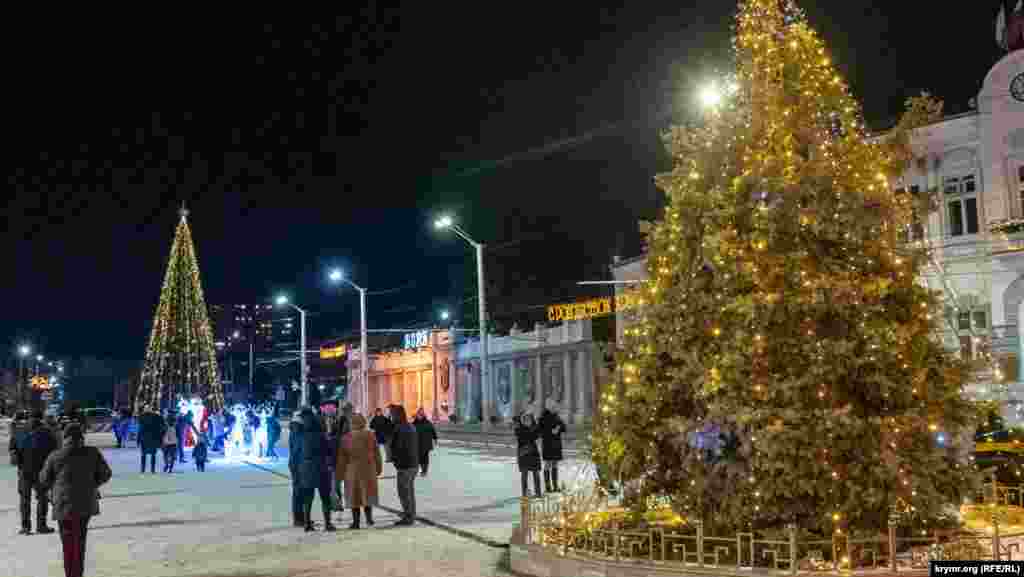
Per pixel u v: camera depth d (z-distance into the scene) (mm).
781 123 10445
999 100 32062
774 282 9875
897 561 9047
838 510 9383
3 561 13328
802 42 10820
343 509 16828
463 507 18109
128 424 51219
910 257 10219
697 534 9258
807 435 9352
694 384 10094
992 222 31125
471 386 65500
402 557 12445
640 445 10641
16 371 136625
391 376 81125
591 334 50594
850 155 10320
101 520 17484
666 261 10844
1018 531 10523
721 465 9875
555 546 11000
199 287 53438
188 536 15180
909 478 9352
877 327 9672
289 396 110375
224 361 118562
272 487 24109
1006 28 33500
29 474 16344
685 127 11195
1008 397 17203
